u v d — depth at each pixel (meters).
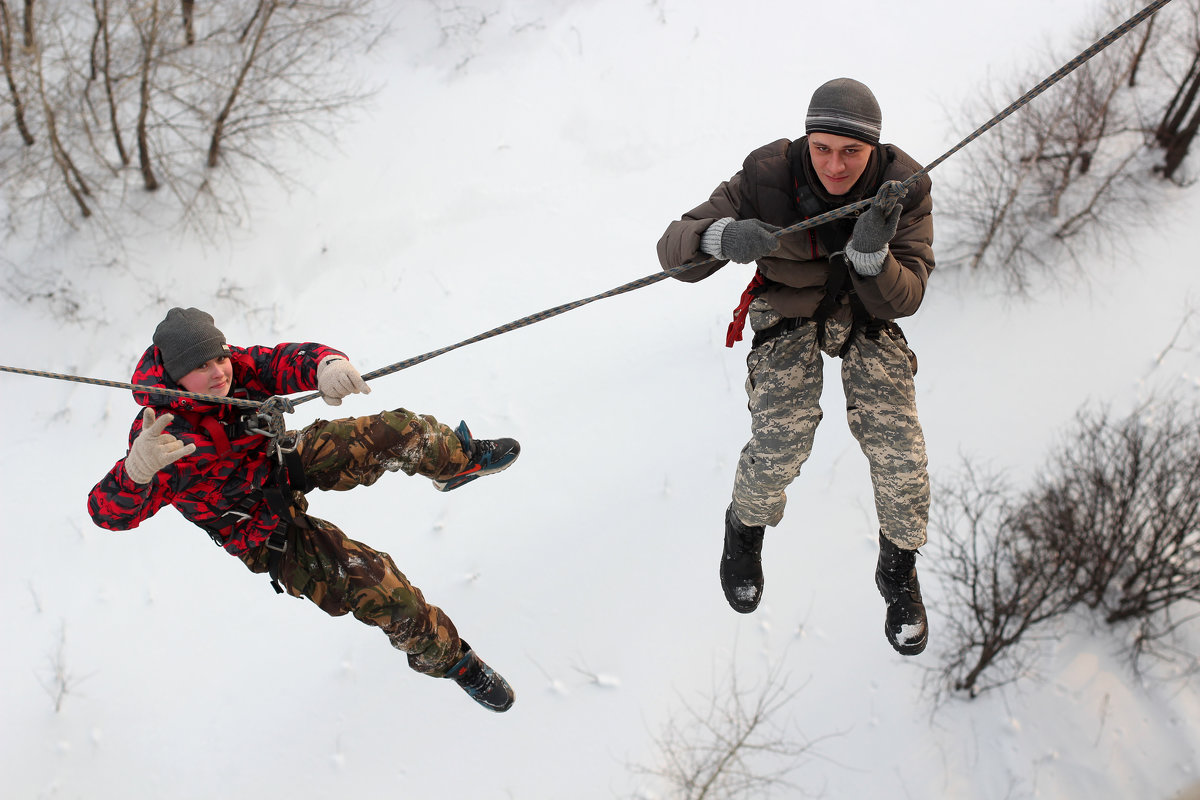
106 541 9.35
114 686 8.85
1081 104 10.61
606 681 8.76
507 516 9.27
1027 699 9.32
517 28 11.89
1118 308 10.50
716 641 8.92
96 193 10.75
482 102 11.42
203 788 8.55
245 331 10.15
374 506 9.39
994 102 10.98
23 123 10.38
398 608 3.89
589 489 9.31
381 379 9.88
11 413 9.95
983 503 9.77
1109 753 9.15
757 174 3.11
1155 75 11.45
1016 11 11.73
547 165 11.01
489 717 8.71
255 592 9.19
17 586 9.22
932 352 10.47
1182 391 10.02
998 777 8.87
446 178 10.94
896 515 3.45
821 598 9.19
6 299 10.47
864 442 3.49
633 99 11.27
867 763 8.70
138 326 10.20
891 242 3.12
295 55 11.25
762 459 3.51
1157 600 9.48
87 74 10.81
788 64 11.47
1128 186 11.09
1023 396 10.18
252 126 10.70
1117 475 9.55
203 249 10.49
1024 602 9.51
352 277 10.43
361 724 8.73
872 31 11.67
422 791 8.54
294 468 3.64
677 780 8.38
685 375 9.73
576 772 8.52
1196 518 9.41
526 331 10.04
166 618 9.07
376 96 11.49
